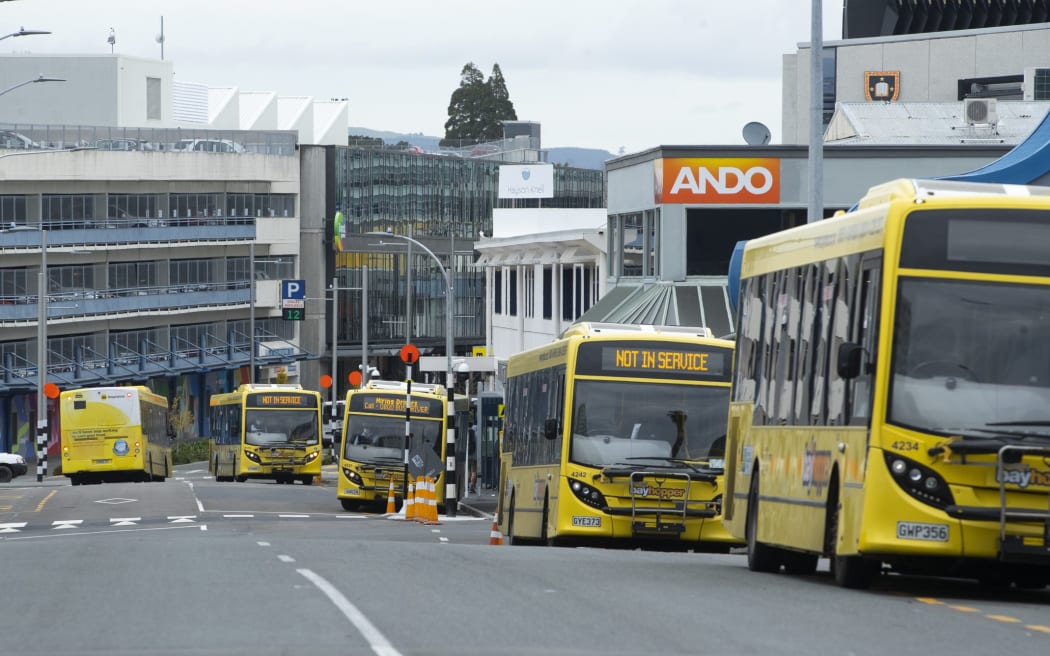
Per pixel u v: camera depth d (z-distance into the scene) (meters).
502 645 28.23
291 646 27.84
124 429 173.38
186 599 36.47
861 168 133.62
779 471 48.41
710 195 133.88
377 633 29.67
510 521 84.12
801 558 50.69
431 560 50.25
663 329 72.44
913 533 38.53
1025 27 198.75
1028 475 38.19
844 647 28.50
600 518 67.62
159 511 116.44
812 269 46.56
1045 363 39.16
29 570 46.56
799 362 47.12
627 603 35.97
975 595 41.41
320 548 57.78
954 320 39.28
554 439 70.81
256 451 172.50
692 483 67.81
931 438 38.69
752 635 30.17
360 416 132.88
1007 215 39.69
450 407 129.00
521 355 84.75
